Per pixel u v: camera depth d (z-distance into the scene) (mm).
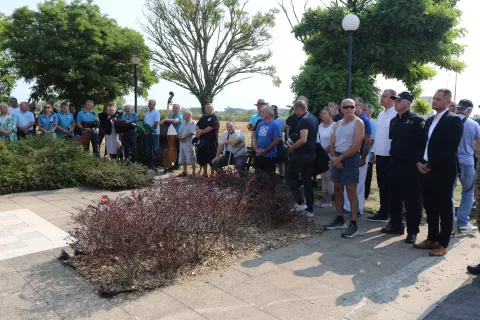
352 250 4613
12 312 3031
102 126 10484
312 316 3074
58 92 22484
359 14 9047
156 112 10062
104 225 3684
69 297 3281
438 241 4625
